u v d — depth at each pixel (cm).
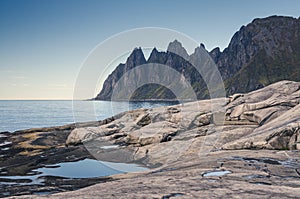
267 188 755
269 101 2738
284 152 1484
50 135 4197
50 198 699
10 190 1466
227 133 2320
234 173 1002
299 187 792
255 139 1778
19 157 2742
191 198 663
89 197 693
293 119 1922
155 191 736
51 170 2023
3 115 11438
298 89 3100
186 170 1110
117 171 1817
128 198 673
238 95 3167
